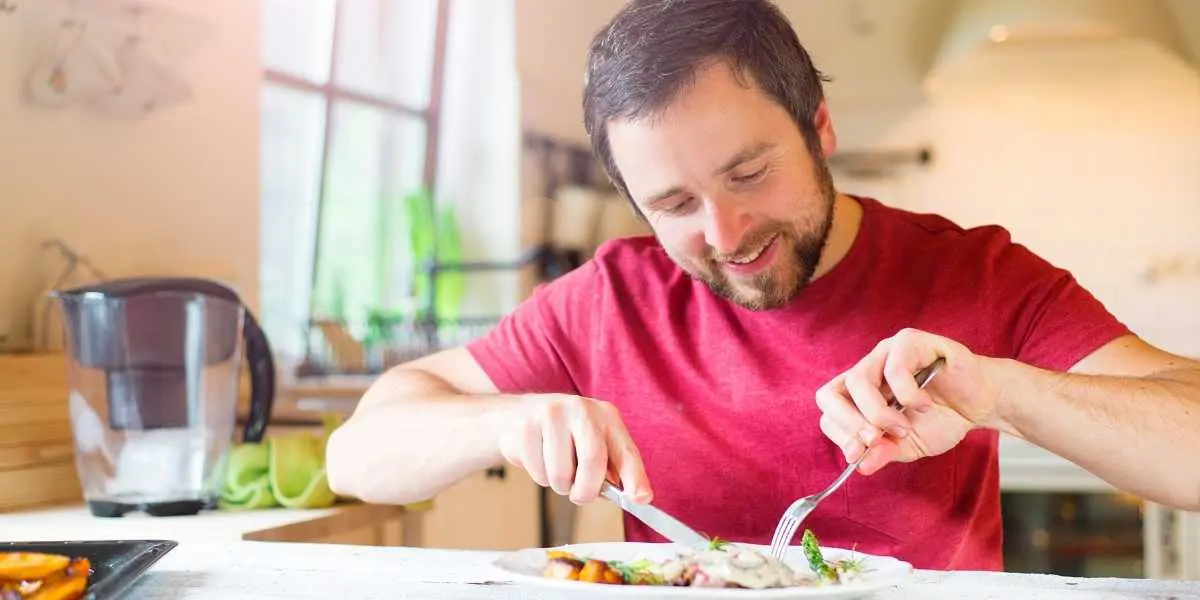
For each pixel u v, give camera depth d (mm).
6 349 1947
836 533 1256
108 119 2170
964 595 850
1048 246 3938
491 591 872
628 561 916
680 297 1340
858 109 4102
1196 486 958
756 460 1266
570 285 1400
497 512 2594
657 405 1310
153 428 1559
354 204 3789
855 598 789
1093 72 3871
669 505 1297
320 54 3629
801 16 4133
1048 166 3930
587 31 4594
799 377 1259
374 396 1335
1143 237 3865
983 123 3990
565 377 1380
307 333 3277
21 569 807
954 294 1239
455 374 1400
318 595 872
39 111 2033
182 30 2289
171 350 1565
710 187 1039
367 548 1062
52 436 1718
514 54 4035
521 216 4059
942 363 968
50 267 2037
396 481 1186
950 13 3568
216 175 2438
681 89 1010
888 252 1266
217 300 1613
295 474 1654
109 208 2172
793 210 1079
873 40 4078
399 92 3990
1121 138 3869
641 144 1038
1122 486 1004
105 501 1553
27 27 2006
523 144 4074
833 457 1245
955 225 1309
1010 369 1008
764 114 1029
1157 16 3332
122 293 1528
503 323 1427
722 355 1292
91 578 863
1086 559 3010
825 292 1256
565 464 966
